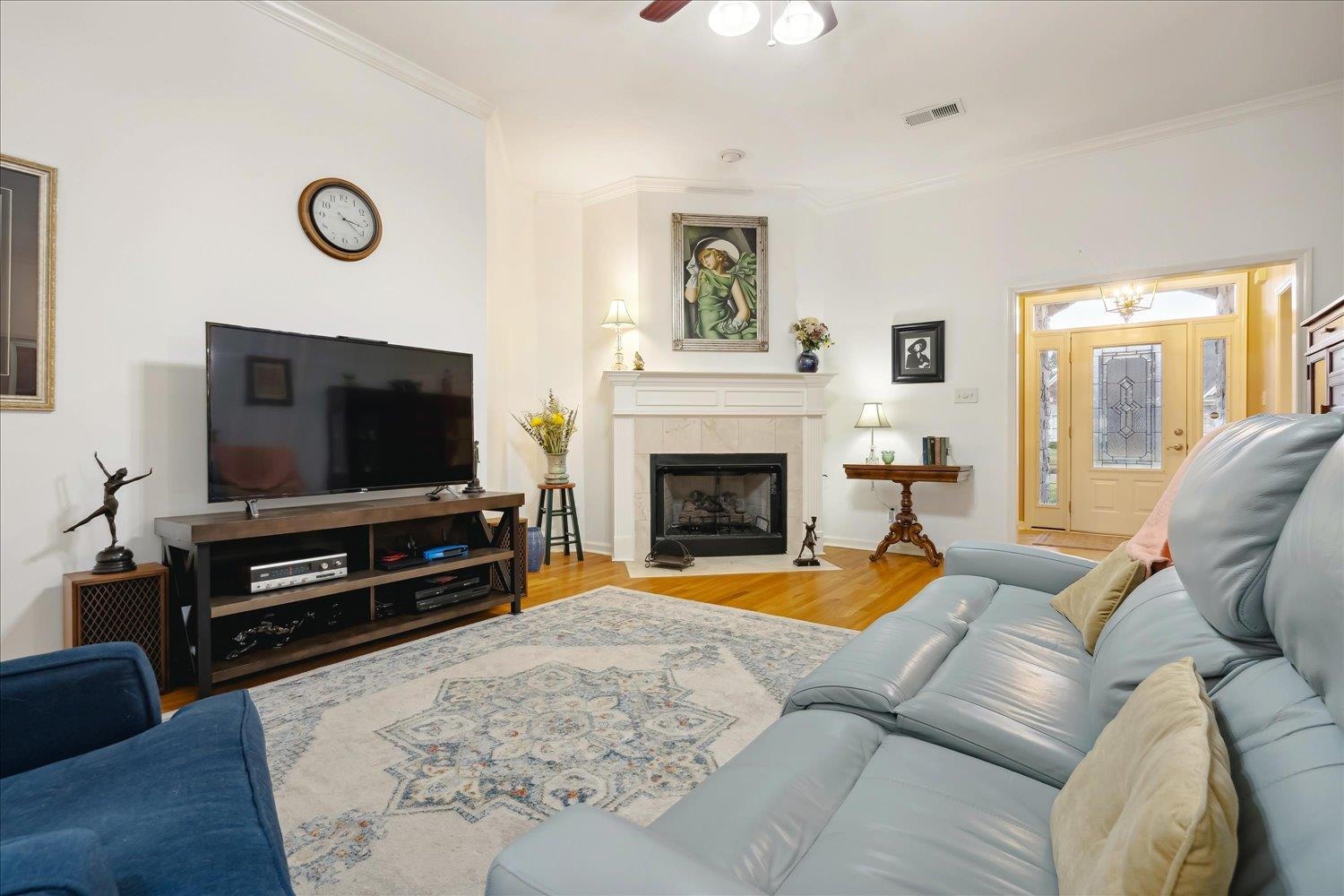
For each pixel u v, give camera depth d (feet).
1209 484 3.74
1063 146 14.98
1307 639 2.53
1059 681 4.75
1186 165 13.69
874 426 17.17
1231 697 2.90
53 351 7.71
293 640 9.18
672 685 8.21
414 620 10.07
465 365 11.77
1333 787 1.93
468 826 5.27
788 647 9.68
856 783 3.63
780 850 2.91
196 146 9.00
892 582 14.08
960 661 5.08
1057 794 3.41
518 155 15.44
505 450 16.17
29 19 7.61
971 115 13.43
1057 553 7.66
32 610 7.60
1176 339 20.53
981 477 16.28
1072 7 10.02
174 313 8.78
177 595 8.48
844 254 18.25
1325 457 2.89
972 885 2.63
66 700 3.87
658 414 16.83
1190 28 10.52
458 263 12.48
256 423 8.87
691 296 17.22
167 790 3.38
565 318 17.83
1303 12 10.10
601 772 6.10
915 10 10.07
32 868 2.09
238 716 4.28
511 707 7.54
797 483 17.38
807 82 12.19
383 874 4.70
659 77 12.00
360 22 10.32
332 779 5.98
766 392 17.24
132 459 8.39
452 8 10.00
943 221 16.72
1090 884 2.09
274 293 9.82
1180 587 4.35
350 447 9.98
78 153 7.95
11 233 7.44
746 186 17.34
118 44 8.28
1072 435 22.13
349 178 10.78
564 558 16.79
